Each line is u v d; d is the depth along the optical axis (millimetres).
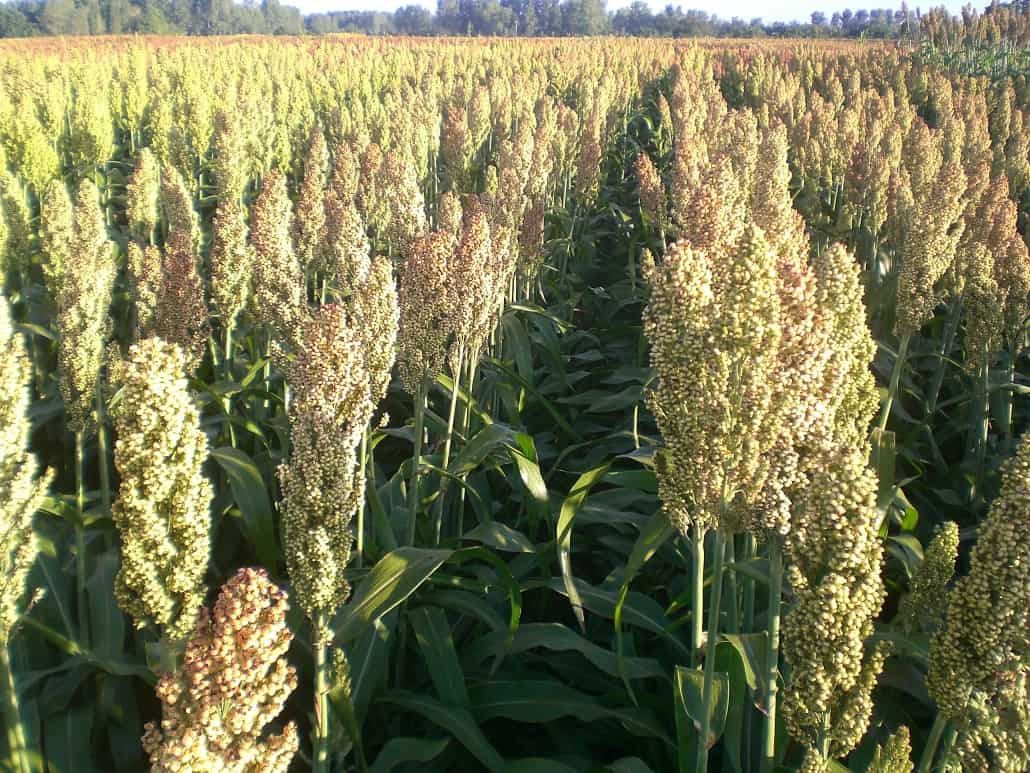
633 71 44344
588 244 15266
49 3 156625
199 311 6297
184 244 7555
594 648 4934
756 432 3162
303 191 8273
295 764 4586
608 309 12797
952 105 22953
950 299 9500
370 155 11172
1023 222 14258
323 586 3391
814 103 23156
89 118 15023
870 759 4398
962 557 6895
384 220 10227
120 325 9266
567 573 4984
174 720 2324
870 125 17453
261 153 16188
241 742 2338
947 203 6527
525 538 5703
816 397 3414
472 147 15289
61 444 7848
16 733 3795
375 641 4812
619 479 5586
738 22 190375
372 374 4883
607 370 10031
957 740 3047
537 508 6445
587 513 6082
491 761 4309
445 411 7996
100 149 15133
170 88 25609
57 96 16484
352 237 6379
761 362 3057
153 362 2809
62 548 5852
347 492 3383
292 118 19750
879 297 10250
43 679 4949
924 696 4445
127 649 5137
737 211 6922
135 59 34375
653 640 5754
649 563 6480
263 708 2412
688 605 5543
